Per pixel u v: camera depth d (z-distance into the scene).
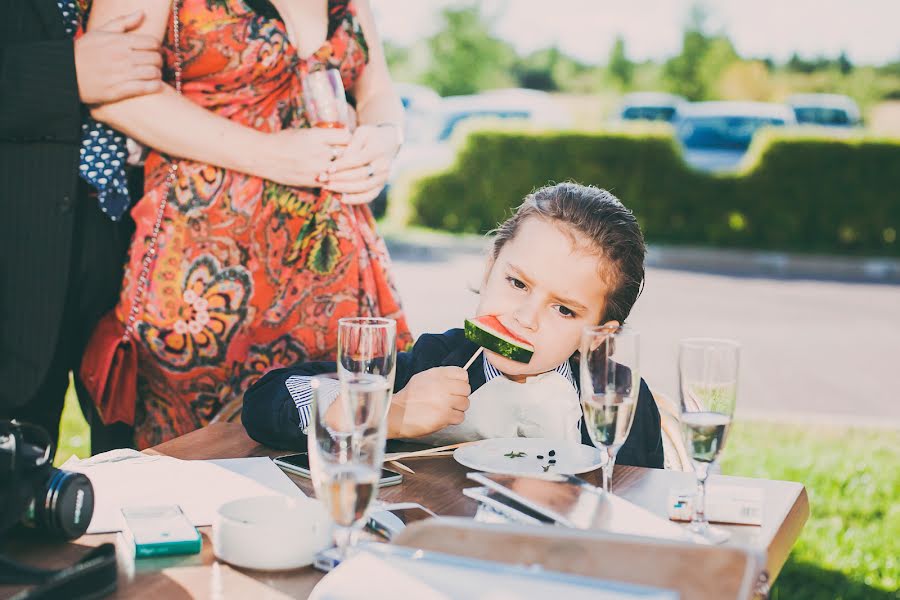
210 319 2.88
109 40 2.69
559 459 2.07
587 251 2.21
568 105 39.06
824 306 12.16
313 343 3.04
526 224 2.26
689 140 20.27
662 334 9.92
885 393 7.97
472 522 1.42
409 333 3.23
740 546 1.34
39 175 2.71
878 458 5.82
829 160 16.44
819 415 7.11
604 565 1.34
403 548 1.38
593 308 2.26
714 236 16.72
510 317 2.25
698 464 1.73
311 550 1.55
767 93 40.34
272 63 2.88
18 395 2.76
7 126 2.66
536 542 1.37
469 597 1.25
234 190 2.85
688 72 40.31
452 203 17.17
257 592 1.46
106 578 1.42
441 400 2.17
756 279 14.49
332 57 3.00
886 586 4.06
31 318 2.73
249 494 1.84
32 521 1.58
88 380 2.87
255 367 2.98
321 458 1.47
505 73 43.56
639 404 2.41
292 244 2.96
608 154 16.77
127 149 2.83
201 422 2.97
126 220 2.97
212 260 2.87
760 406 7.44
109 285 2.96
